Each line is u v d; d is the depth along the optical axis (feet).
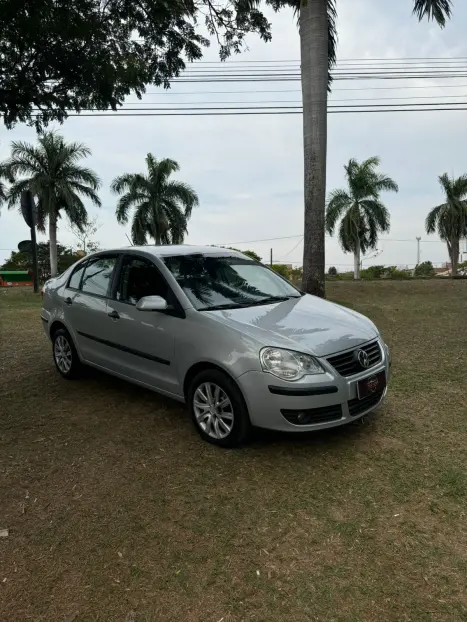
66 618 7.61
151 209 112.37
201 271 15.58
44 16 17.83
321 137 36.68
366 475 11.66
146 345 14.80
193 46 24.39
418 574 8.48
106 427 14.61
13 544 9.36
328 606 7.82
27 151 101.86
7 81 20.83
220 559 8.91
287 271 114.52
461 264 184.75
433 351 23.97
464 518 10.01
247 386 12.06
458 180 119.55
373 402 13.35
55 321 19.16
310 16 35.81
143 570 8.65
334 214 111.65
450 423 14.67
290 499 10.72
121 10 21.16
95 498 10.87
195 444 13.34
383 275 141.18
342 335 13.00
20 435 14.17
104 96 21.99
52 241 105.29
